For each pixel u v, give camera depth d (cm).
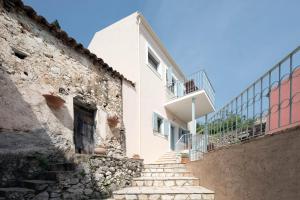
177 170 681
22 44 452
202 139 607
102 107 677
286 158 212
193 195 448
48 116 487
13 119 411
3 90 400
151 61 1116
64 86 545
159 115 1084
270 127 279
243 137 358
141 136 885
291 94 236
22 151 414
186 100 1136
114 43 1008
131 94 855
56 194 370
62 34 545
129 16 972
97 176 464
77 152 579
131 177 596
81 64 613
